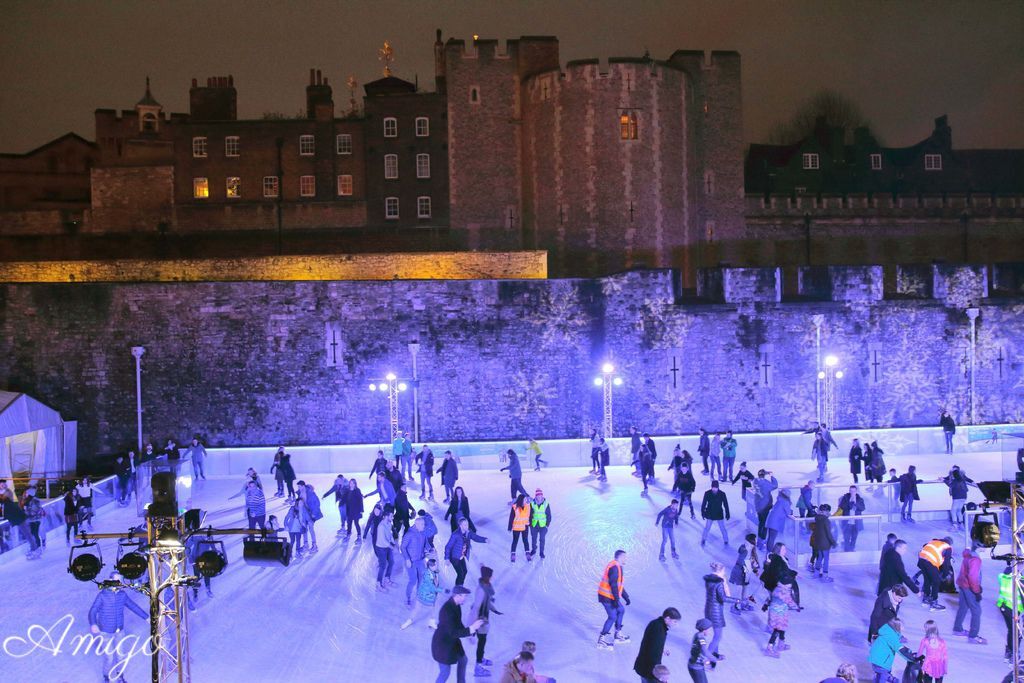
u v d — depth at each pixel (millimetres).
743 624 14641
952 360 32156
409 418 30953
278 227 44062
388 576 16750
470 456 28750
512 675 10117
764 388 31641
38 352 29969
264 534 10406
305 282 30812
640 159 41000
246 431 30656
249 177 44906
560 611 15281
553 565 17797
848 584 16578
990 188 56750
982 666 12750
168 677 12617
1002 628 14266
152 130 52281
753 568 15461
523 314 31266
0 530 18438
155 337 30391
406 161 44906
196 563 10258
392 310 30906
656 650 11070
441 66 49406
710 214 45344
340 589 16578
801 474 26578
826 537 16703
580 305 31469
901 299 32094
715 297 32469
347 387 30859
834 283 31750
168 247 43875
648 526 20609
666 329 31453
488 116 43938
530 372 31344
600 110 40844
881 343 31906
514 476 22141
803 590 16266
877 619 12734
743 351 31562
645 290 31391
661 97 41312
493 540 19672
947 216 47406
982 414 32281
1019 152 58312
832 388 31172
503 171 44031
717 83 45250
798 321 31688
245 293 30609
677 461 22672
